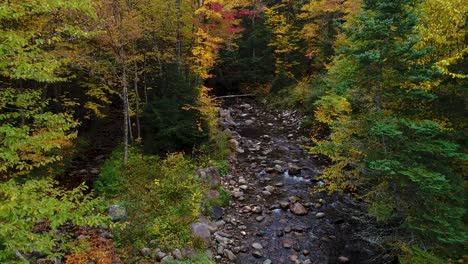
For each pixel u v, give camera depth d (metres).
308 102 23.50
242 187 15.22
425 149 8.98
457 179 9.55
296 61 29.62
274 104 28.33
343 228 12.56
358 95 10.84
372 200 11.98
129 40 14.11
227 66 33.34
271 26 30.39
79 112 18.52
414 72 9.58
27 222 5.80
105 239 9.91
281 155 18.98
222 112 25.27
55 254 6.07
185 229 10.91
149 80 17.97
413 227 8.80
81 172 14.90
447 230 8.63
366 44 10.17
